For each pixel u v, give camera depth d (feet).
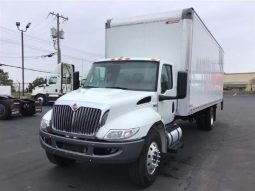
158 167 22.25
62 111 18.81
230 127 46.75
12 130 41.70
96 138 17.67
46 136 19.39
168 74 24.98
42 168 22.95
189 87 27.61
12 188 18.85
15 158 25.94
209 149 30.68
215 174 22.36
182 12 26.94
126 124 18.10
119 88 22.61
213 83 42.04
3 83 178.50
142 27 28.60
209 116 41.63
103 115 17.81
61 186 19.29
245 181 20.90
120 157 17.63
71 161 23.30
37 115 61.31
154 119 19.92
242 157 27.53
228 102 119.14
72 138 18.24
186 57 26.94
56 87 89.81
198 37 30.30
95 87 23.31
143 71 23.20
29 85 134.21
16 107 54.75
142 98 20.61
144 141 18.65
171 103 25.63
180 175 21.97
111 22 30.22
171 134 23.68
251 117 62.08
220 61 49.32
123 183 19.98
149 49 28.25
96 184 19.75
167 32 27.45
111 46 30.22
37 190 18.58
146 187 19.43
